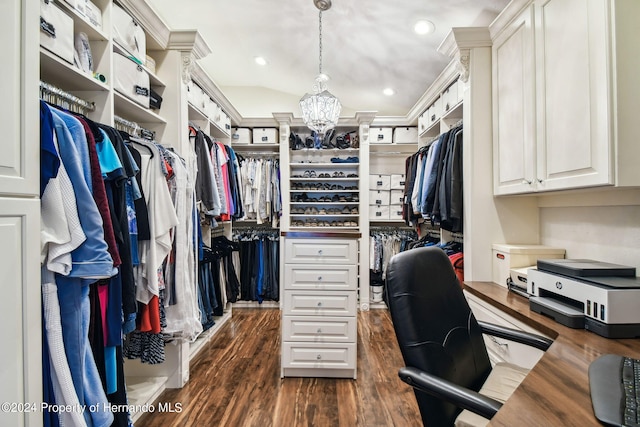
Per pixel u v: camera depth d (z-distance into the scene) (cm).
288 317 207
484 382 109
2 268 74
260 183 347
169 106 204
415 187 284
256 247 359
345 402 178
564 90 135
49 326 89
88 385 99
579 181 128
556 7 139
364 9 212
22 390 78
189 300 179
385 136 375
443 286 112
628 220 137
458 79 229
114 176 116
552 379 78
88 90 144
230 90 404
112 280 115
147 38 192
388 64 280
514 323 143
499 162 189
